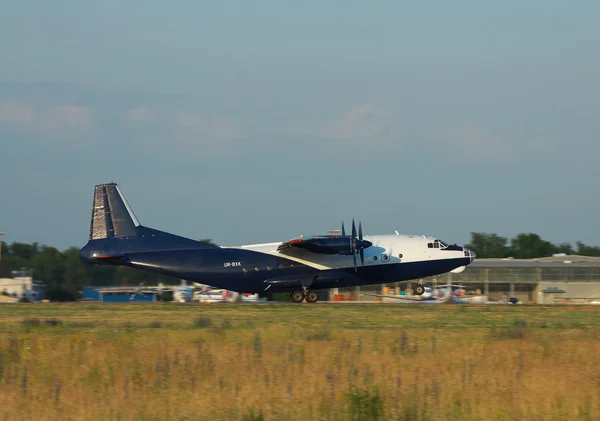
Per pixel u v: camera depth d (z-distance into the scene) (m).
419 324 110.31
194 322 111.88
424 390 60.31
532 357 76.69
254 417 52.88
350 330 100.00
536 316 127.12
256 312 135.50
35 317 126.25
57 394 61.09
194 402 58.28
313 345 83.81
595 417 54.47
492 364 73.19
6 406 58.59
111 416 55.12
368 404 53.94
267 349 80.44
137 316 127.19
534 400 58.47
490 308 147.62
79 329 102.44
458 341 87.88
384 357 76.56
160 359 74.94
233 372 68.75
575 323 112.94
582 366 72.31
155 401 58.75
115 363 74.62
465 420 53.88
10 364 75.44
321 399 56.97
